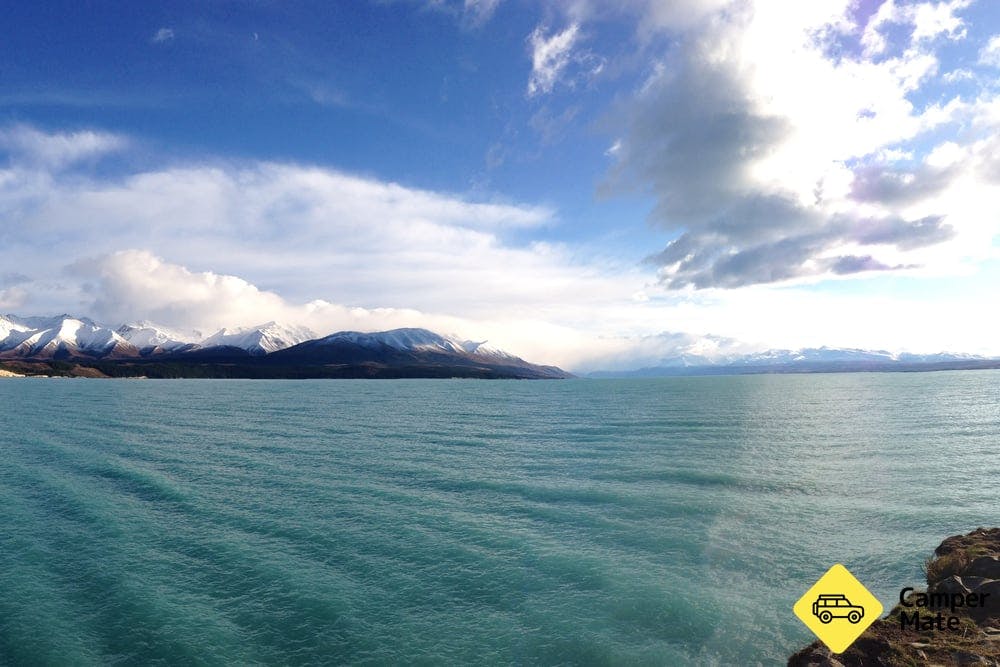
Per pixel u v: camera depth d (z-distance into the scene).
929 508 41.38
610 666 21.45
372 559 32.06
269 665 21.59
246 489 48.66
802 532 36.62
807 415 112.69
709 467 57.12
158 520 39.50
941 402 143.62
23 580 29.08
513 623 24.70
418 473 55.22
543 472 55.47
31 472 55.75
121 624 24.55
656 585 28.48
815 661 20.28
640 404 152.62
